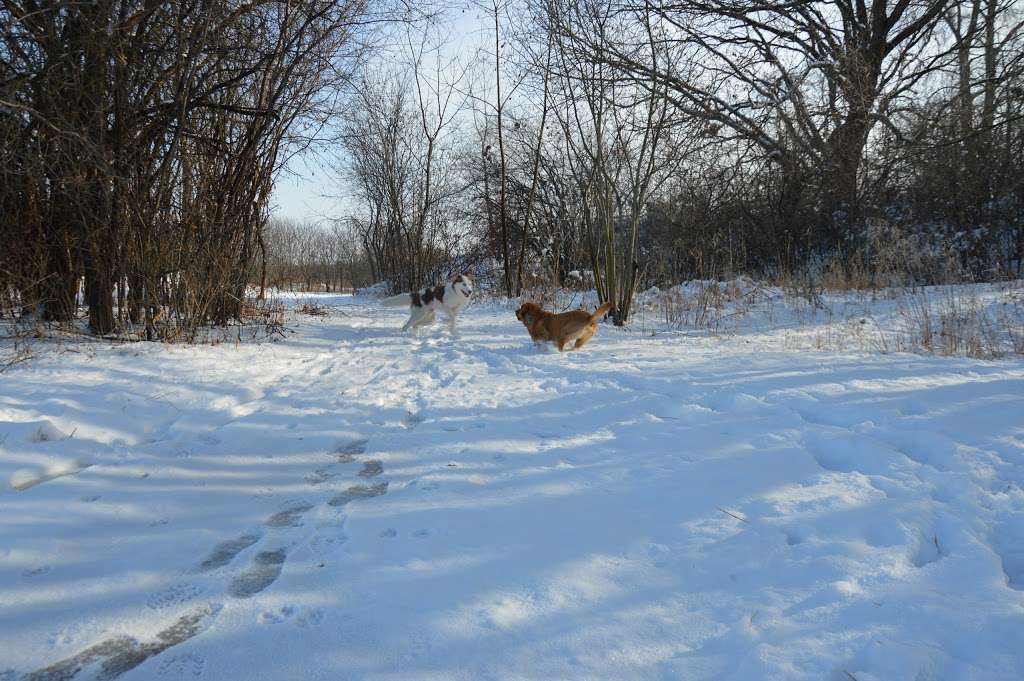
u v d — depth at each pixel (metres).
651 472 3.51
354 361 7.89
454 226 26.38
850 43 17.95
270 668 1.93
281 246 42.19
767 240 18.41
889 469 3.33
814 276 15.77
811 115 16.67
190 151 8.90
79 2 7.03
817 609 2.06
